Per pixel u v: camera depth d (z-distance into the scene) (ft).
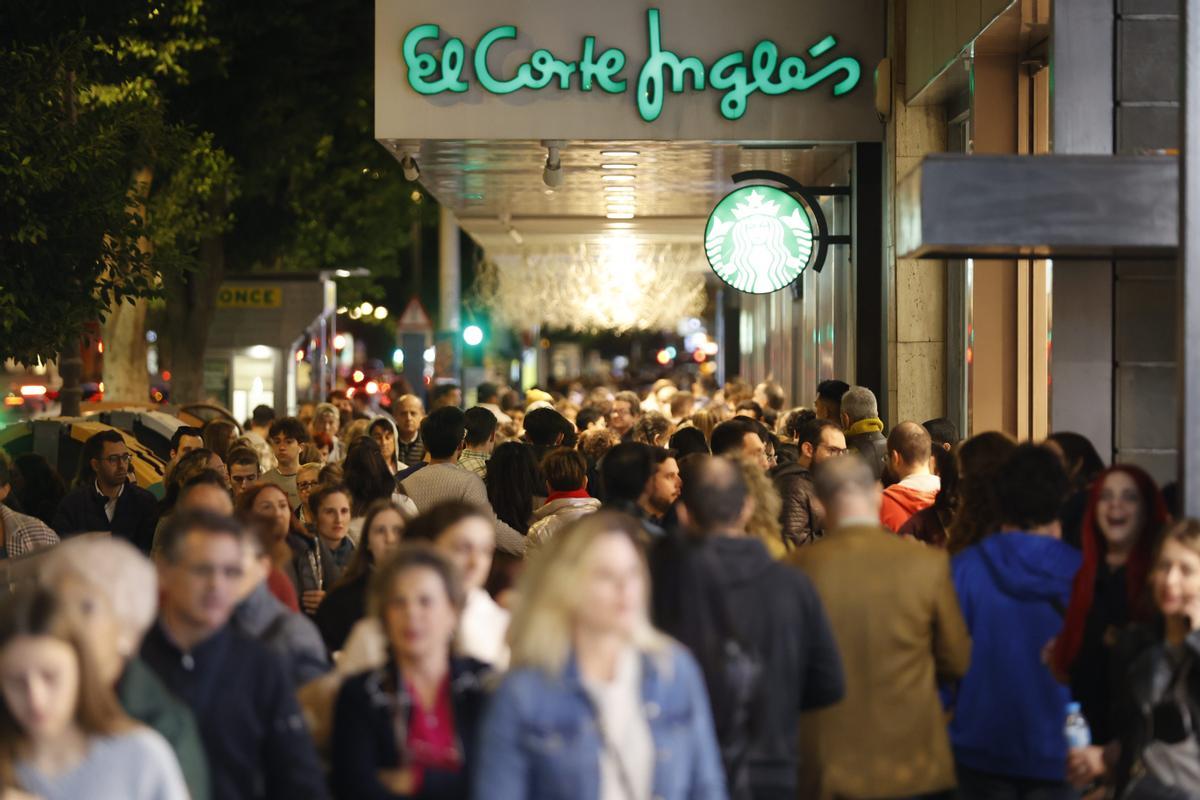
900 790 51.96
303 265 325.42
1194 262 54.03
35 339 116.37
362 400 307.17
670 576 48.03
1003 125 104.06
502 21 124.77
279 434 110.42
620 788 39.42
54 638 39.29
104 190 117.29
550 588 39.70
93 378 422.82
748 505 52.21
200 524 45.14
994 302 105.91
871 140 125.08
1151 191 55.72
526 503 90.84
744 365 274.77
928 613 52.65
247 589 50.83
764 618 48.67
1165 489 62.44
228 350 303.48
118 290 120.98
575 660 39.83
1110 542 55.57
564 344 637.71
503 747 39.29
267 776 44.57
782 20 124.98
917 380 122.01
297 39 231.09
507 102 125.08
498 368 409.08
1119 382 75.77
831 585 52.47
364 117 252.01
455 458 94.73
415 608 43.45
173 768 40.16
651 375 526.16
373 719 43.65
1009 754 56.03
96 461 102.63
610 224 207.41
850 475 53.98
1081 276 75.72
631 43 124.98
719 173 151.53
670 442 92.99
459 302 338.34
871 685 52.21
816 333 171.01
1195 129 54.24
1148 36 77.66
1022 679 56.08
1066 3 77.51
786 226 126.93
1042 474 56.80
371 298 368.89
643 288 285.43
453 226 312.71
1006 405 106.01
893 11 122.11
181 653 44.70
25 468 113.50
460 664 44.93
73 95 120.88
